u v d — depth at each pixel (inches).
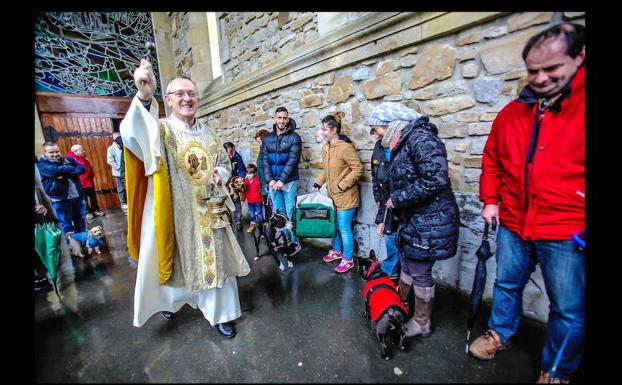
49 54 181.8
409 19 69.1
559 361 41.9
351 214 88.4
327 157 87.4
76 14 187.9
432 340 56.7
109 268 100.8
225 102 161.3
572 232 38.3
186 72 211.6
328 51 92.0
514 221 45.4
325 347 56.5
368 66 83.4
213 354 55.7
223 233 62.5
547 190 39.3
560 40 33.6
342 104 94.2
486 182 49.4
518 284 48.3
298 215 90.9
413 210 53.7
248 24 133.8
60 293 82.5
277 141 104.7
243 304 73.8
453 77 65.8
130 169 54.5
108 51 202.1
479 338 52.8
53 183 114.9
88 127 199.2
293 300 75.0
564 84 35.7
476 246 67.3
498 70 58.4
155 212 53.7
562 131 37.0
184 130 57.9
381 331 50.7
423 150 49.1
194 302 65.7
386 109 56.5
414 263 56.2
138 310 57.1
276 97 123.4
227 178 63.1
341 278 86.7
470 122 64.7
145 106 53.7
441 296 71.6
